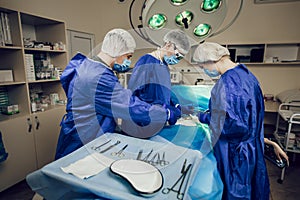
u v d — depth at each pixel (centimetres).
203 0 84
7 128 173
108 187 57
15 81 187
